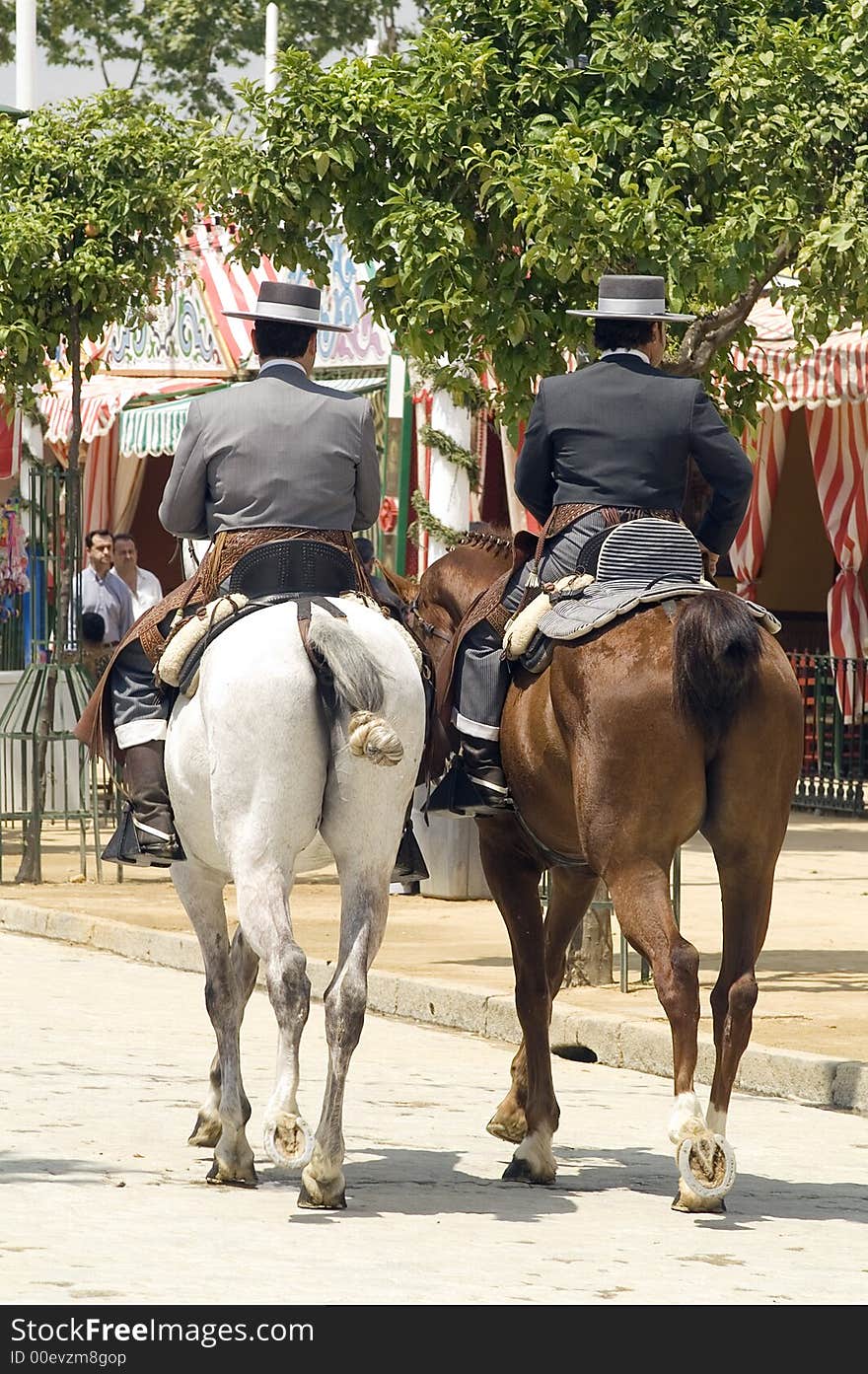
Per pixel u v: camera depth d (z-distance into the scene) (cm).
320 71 1642
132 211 2241
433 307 1598
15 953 1923
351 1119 1198
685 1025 921
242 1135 1023
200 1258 859
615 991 1645
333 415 1018
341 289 2822
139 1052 1394
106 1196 977
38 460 2962
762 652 944
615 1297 815
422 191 1636
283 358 1043
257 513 1005
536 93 1609
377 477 1037
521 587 1053
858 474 3008
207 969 1041
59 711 2845
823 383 2536
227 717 934
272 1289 809
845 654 3050
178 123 2291
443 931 1942
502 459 2620
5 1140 1100
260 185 1633
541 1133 1039
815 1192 1036
